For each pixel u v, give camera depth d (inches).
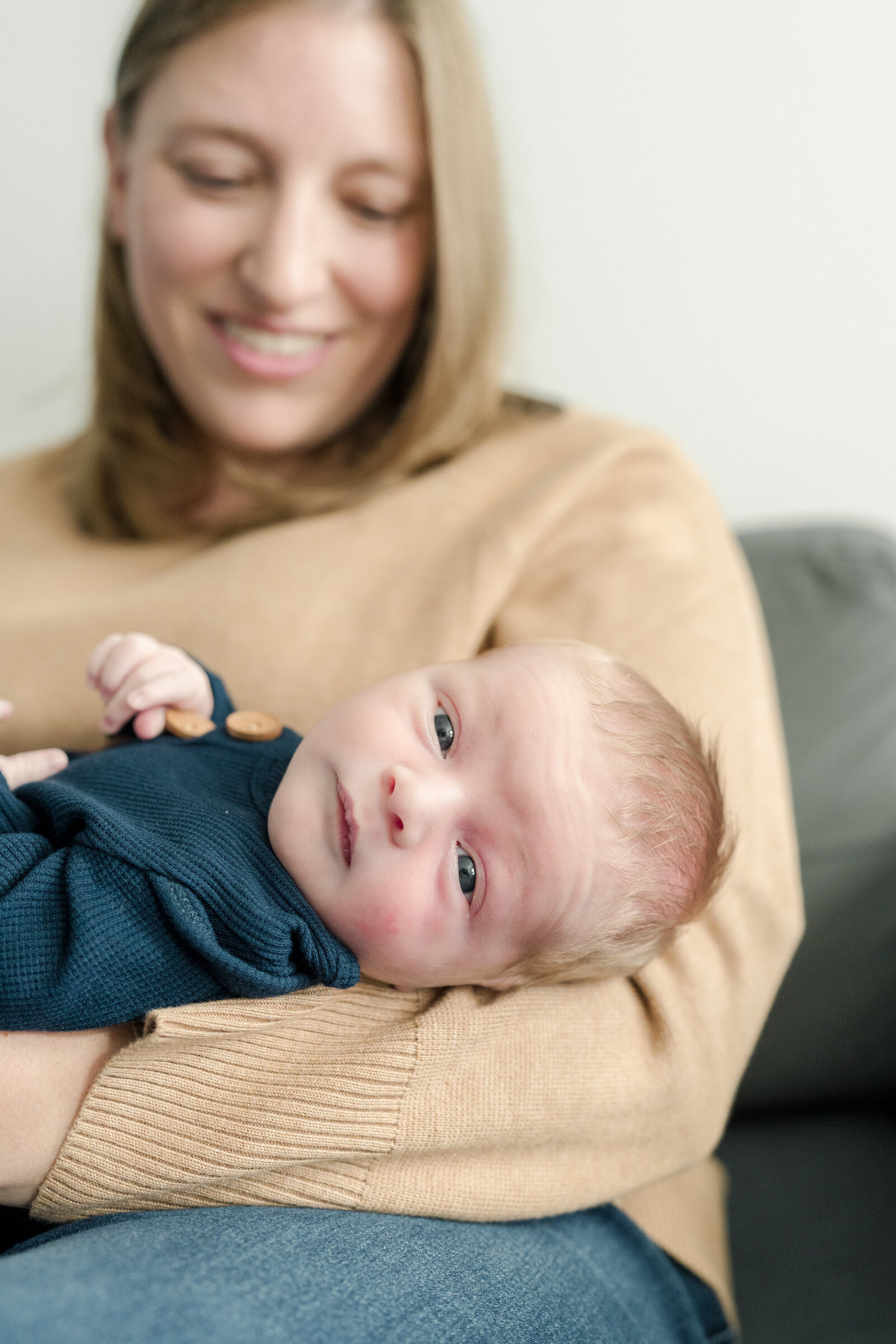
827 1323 39.4
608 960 33.3
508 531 44.3
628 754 33.3
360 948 31.2
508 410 52.8
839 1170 47.4
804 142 60.9
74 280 66.2
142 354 52.5
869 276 63.1
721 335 64.4
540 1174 31.6
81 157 63.5
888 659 53.4
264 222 44.0
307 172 43.4
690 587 43.1
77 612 44.2
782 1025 50.1
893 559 56.1
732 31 59.1
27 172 63.5
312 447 53.2
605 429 50.0
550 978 33.4
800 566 55.6
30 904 26.7
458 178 45.9
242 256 44.7
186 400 49.9
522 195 61.5
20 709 42.8
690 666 40.4
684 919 34.0
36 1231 31.9
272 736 35.4
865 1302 40.1
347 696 41.5
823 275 63.1
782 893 38.2
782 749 51.4
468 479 47.7
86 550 50.8
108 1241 24.6
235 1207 28.2
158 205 44.7
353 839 30.9
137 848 27.6
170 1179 27.3
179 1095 27.6
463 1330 26.2
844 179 61.4
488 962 32.2
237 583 43.2
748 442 66.4
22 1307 20.4
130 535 51.4
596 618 41.5
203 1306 22.5
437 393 48.6
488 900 31.4
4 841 27.7
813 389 65.3
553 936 32.2
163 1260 23.9
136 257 46.8
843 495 67.4
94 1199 27.2
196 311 46.5
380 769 31.7
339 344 48.1
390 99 43.3
